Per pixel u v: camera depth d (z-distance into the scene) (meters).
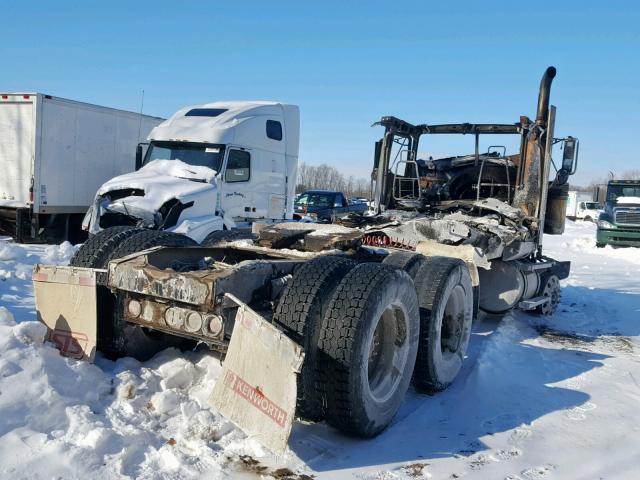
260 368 3.39
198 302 3.73
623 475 3.62
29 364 3.80
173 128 11.27
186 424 3.70
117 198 10.05
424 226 7.13
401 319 4.34
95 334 4.21
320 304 3.79
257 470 3.35
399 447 3.88
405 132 9.55
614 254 19.92
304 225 6.37
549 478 3.55
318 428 4.03
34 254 10.32
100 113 13.82
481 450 3.91
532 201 8.38
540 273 8.78
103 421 3.60
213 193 10.21
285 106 12.44
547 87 8.16
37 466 3.07
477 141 9.10
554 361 6.28
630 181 22.39
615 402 4.98
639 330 8.23
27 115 12.59
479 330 7.64
